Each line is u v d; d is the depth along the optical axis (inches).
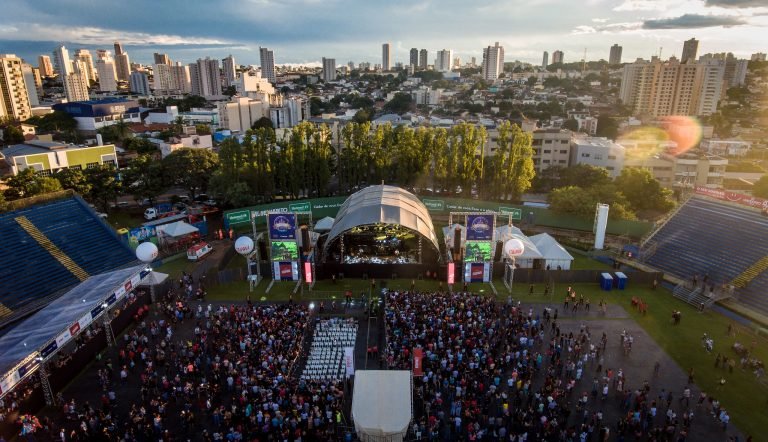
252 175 3890.3
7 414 1425.9
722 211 3036.4
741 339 2048.5
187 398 1557.6
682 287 2503.7
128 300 2201.0
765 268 2487.7
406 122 7140.8
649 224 3356.3
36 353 1494.8
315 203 3799.2
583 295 2454.5
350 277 2694.4
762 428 1496.1
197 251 2950.3
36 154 4357.8
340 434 1451.8
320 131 4323.3
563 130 5698.8
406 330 1926.7
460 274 2672.2
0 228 2561.5
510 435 1392.7
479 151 5369.1
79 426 1443.2
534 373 1740.9
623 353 1908.2
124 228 3287.4
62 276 2491.4
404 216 2642.7
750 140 7214.6
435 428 1438.2
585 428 1400.1
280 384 1585.9
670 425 1411.2
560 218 3602.4
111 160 4972.9
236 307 2196.1
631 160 5009.8
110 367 1747.0
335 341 1972.2
